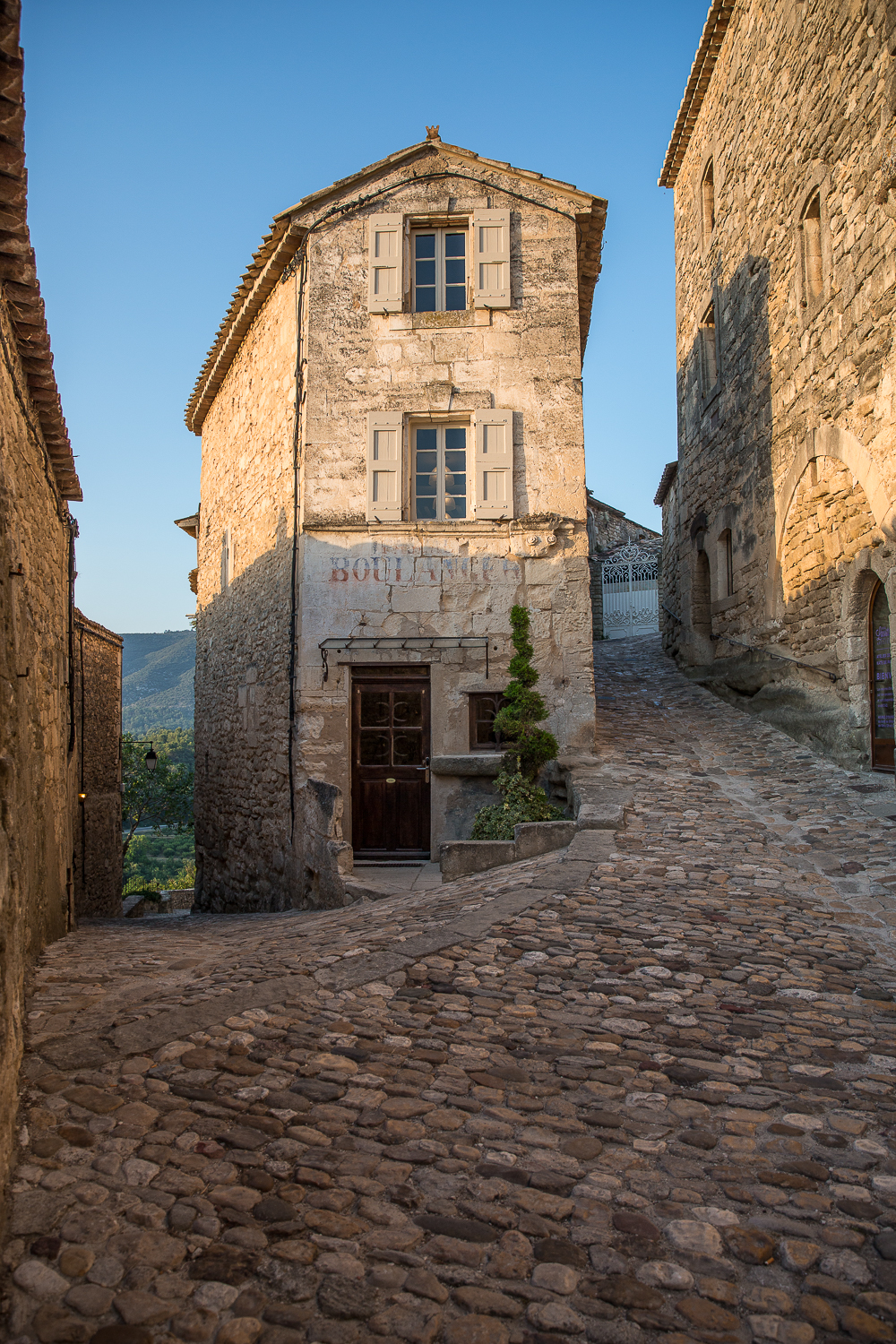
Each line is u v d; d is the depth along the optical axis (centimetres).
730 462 1373
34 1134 301
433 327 1044
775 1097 334
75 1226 253
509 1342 214
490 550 1020
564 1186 276
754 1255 245
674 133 1612
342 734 1007
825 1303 228
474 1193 272
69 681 1078
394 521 1023
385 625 1017
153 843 5166
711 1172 284
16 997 340
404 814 1006
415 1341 214
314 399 1040
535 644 1011
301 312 1064
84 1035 388
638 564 2452
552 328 1040
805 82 1033
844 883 617
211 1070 353
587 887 613
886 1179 282
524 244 1049
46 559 805
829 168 966
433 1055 367
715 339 1460
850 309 918
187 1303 225
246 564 1302
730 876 641
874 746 927
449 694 1009
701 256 1545
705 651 1581
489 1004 422
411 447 1057
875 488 867
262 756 1170
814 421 1023
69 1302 224
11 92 372
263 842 1152
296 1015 409
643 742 1117
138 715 15350
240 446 1375
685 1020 404
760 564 1235
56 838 841
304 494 1033
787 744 1084
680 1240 251
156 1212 260
